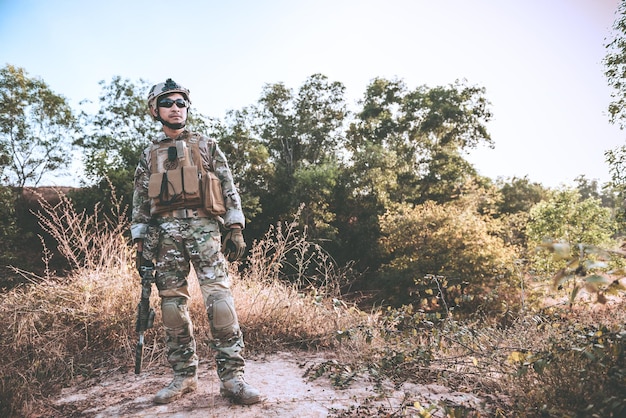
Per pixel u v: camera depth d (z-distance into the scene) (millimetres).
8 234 18734
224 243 2438
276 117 31672
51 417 2240
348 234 26234
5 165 23438
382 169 28344
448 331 2934
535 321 3043
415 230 18781
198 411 2158
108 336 3166
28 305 3195
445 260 17062
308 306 3678
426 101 32875
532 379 2258
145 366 2924
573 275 1593
